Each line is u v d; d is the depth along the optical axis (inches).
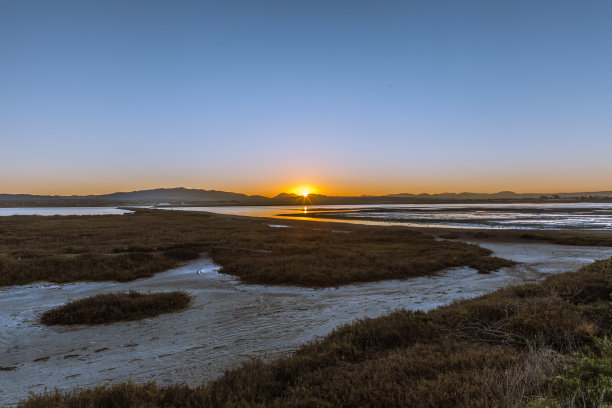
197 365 277.1
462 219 2662.4
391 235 1306.6
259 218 2824.8
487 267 716.0
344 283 588.7
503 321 298.0
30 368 276.1
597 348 223.5
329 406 177.0
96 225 1784.0
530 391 158.7
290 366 240.5
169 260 783.7
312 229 1732.3
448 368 210.1
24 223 1915.6
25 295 526.9
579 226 1900.8
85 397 197.5
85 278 634.2
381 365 219.6
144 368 273.0
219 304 469.7
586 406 146.2
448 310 349.1
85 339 341.1
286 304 467.5
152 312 426.9
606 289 418.0
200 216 2945.4
